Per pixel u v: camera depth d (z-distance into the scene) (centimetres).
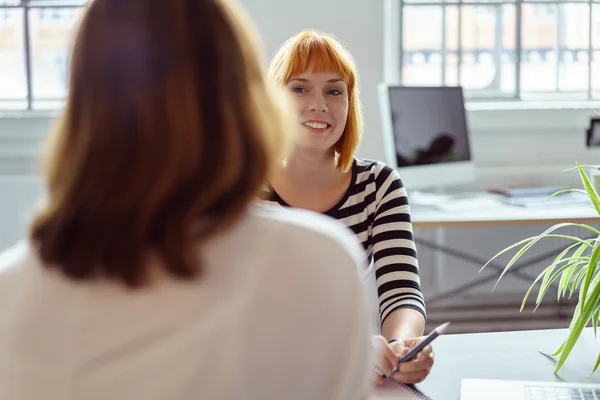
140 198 59
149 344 59
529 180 334
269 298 62
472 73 343
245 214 65
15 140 321
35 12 330
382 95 285
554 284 339
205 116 61
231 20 65
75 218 59
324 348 63
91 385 58
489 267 339
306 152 170
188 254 59
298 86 167
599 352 142
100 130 60
